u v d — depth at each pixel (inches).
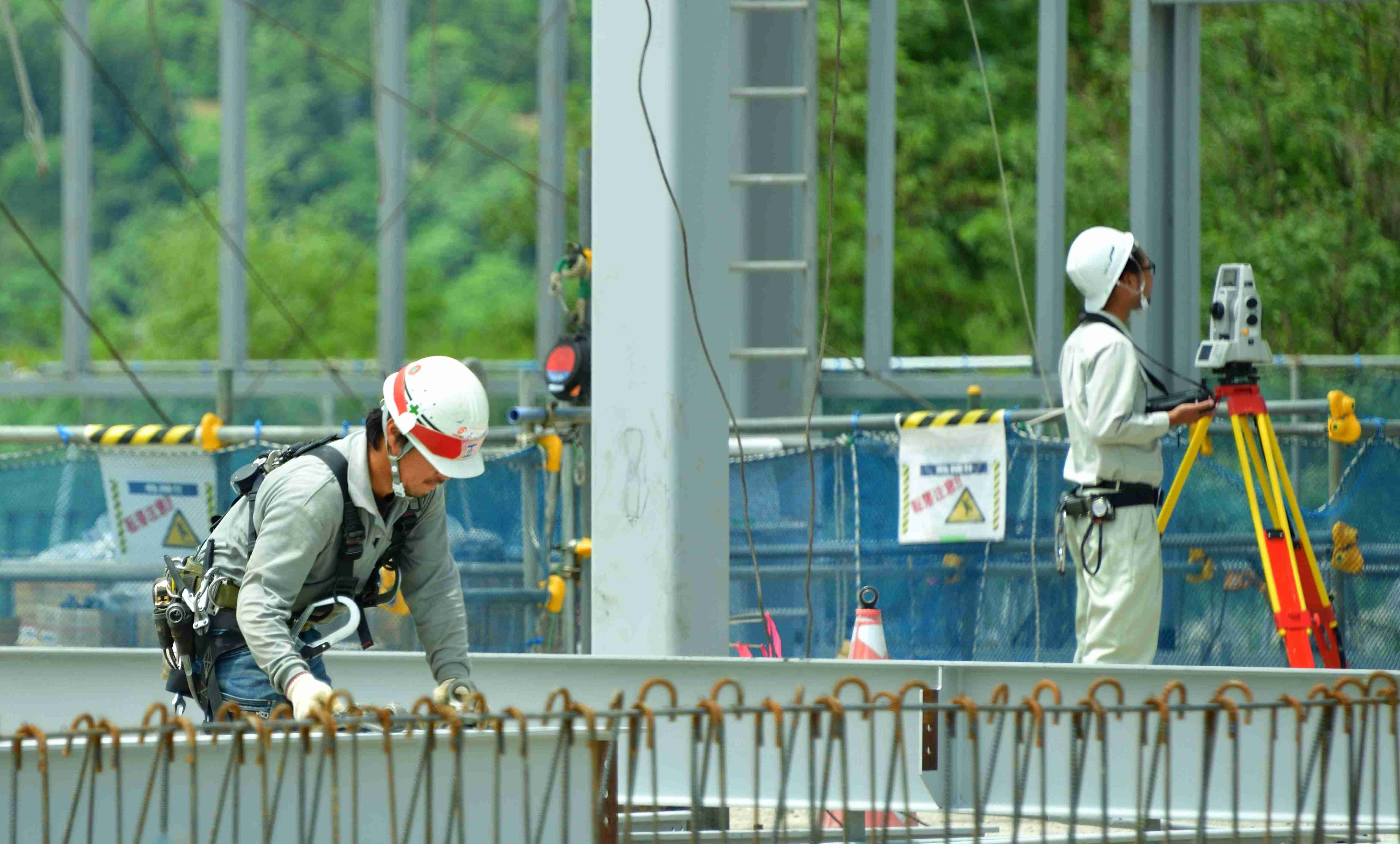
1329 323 2546.8
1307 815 710.5
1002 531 1144.8
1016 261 1483.8
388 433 637.9
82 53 2073.1
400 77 2055.9
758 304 1539.1
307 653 639.8
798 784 767.1
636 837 782.5
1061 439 1197.7
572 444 1184.2
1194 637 1154.0
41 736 490.9
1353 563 1151.0
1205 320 1861.5
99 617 1186.0
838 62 1038.4
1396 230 2556.6
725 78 997.8
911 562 1168.2
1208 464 1155.9
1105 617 992.9
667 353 982.4
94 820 528.4
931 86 3289.9
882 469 1176.2
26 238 1595.7
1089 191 3090.6
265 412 2213.3
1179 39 1515.7
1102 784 541.0
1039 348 1632.6
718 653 997.2
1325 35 2591.0
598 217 997.2
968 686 750.5
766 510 1195.9
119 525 1186.6
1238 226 2583.7
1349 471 1160.2
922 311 3211.1
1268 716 713.0
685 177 980.6
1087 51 3216.0
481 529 1160.2
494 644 1147.3
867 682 760.3
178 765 537.3
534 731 562.6
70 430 1184.8
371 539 647.8
